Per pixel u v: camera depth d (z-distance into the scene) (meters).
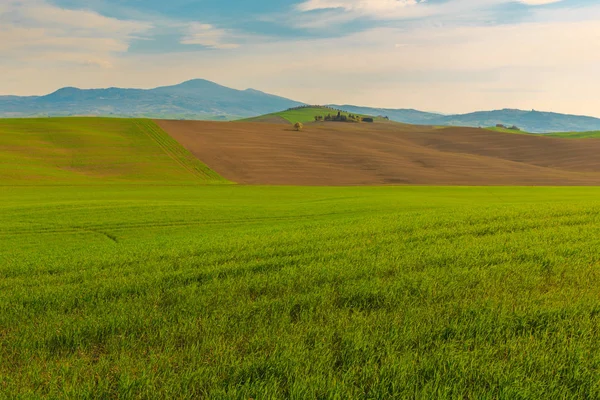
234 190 54.94
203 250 12.74
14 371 5.02
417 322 6.05
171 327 6.11
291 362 4.83
